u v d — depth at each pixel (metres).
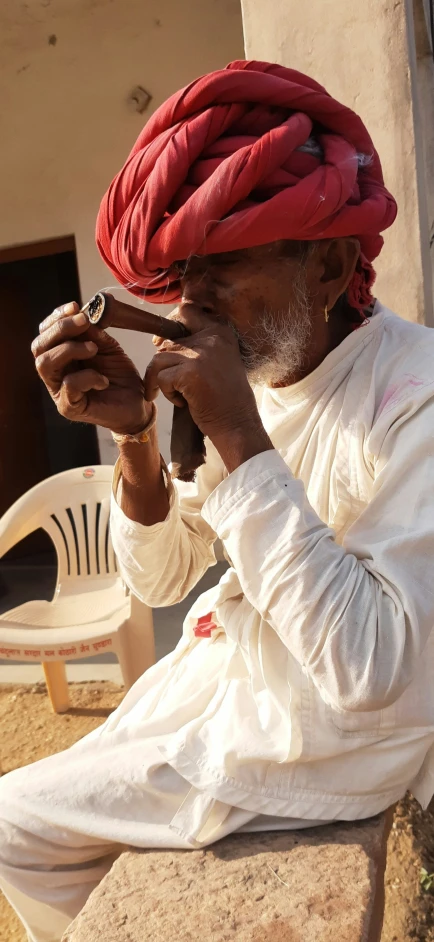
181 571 1.31
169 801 1.05
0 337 5.52
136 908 0.91
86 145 4.36
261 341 1.03
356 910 0.87
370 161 1.08
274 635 1.05
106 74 4.23
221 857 0.99
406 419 0.97
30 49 4.31
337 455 1.05
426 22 2.65
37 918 1.14
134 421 1.05
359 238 1.05
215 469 1.33
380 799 1.04
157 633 3.33
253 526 0.92
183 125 0.97
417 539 0.90
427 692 1.02
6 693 3.07
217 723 1.08
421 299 1.97
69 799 1.09
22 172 4.52
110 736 1.17
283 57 1.95
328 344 1.12
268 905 0.89
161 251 0.97
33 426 5.82
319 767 1.02
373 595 0.90
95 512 2.84
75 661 3.28
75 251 4.55
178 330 0.97
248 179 0.91
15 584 4.85
